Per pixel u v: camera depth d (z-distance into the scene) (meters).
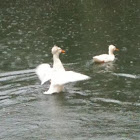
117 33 26.25
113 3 39.88
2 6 41.25
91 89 15.64
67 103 14.35
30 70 18.56
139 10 35.06
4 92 15.54
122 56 20.52
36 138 11.90
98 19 31.92
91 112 13.55
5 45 24.55
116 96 14.86
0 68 19.14
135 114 13.32
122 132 12.11
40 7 39.66
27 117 13.34
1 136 12.05
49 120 13.06
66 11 36.66
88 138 11.79
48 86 16.14
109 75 17.34
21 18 34.00
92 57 20.61
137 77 16.91
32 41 25.34
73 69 18.56
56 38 25.83
